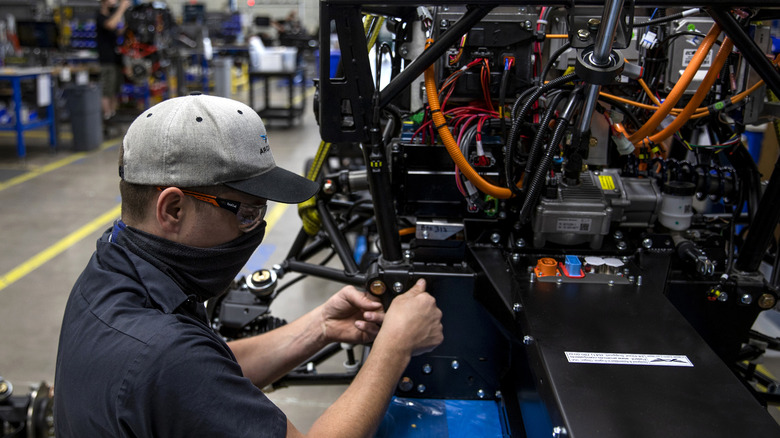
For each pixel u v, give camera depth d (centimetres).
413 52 171
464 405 168
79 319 102
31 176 661
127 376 91
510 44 166
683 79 141
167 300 101
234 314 219
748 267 171
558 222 163
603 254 169
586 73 119
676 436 94
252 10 2084
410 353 133
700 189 188
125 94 934
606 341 120
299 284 402
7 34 911
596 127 179
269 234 502
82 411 94
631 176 186
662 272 162
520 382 155
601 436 94
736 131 179
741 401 102
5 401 187
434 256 168
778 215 161
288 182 108
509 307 142
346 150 417
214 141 99
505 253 167
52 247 463
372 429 118
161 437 92
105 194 601
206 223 104
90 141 786
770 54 172
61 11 1098
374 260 176
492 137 172
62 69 795
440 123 147
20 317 356
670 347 119
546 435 121
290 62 937
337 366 311
